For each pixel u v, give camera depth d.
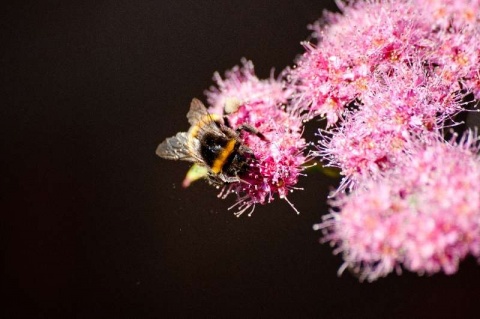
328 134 0.29
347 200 0.25
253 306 0.32
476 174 0.24
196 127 0.27
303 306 0.31
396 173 0.25
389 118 0.26
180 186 0.32
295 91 0.29
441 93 0.27
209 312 0.32
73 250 0.33
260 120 0.28
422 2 0.27
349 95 0.28
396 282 0.31
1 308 0.33
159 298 0.32
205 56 0.33
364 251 0.24
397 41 0.27
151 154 0.33
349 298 0.31
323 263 0.31
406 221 0.24
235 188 0.28
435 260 0.24
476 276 0.30
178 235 0.32
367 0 0.29
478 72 0.27
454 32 0.27
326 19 0.30
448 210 0.24
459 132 0.27
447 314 0.30
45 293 0.33
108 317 0.32
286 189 0.27
